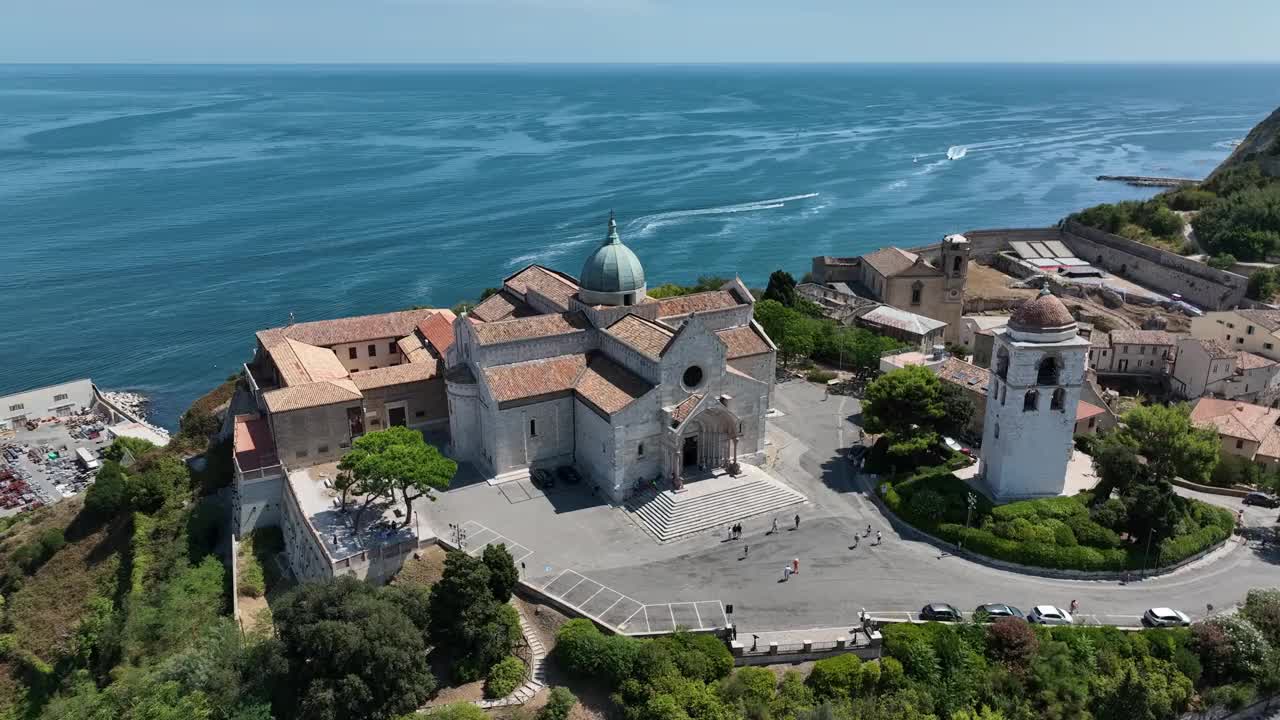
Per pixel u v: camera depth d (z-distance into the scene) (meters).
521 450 95.38
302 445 95.19
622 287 100.62
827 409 116.69
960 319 159.00
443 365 106.75
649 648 65.44
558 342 97.81
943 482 89.75
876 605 74.75
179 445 114.38
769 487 92.00
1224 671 69.50
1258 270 169.88
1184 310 172.12
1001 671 66.19
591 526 86.19
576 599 74.56
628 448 89.38
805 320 135.75
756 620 72.19
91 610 91.25
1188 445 92.56
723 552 82.19
